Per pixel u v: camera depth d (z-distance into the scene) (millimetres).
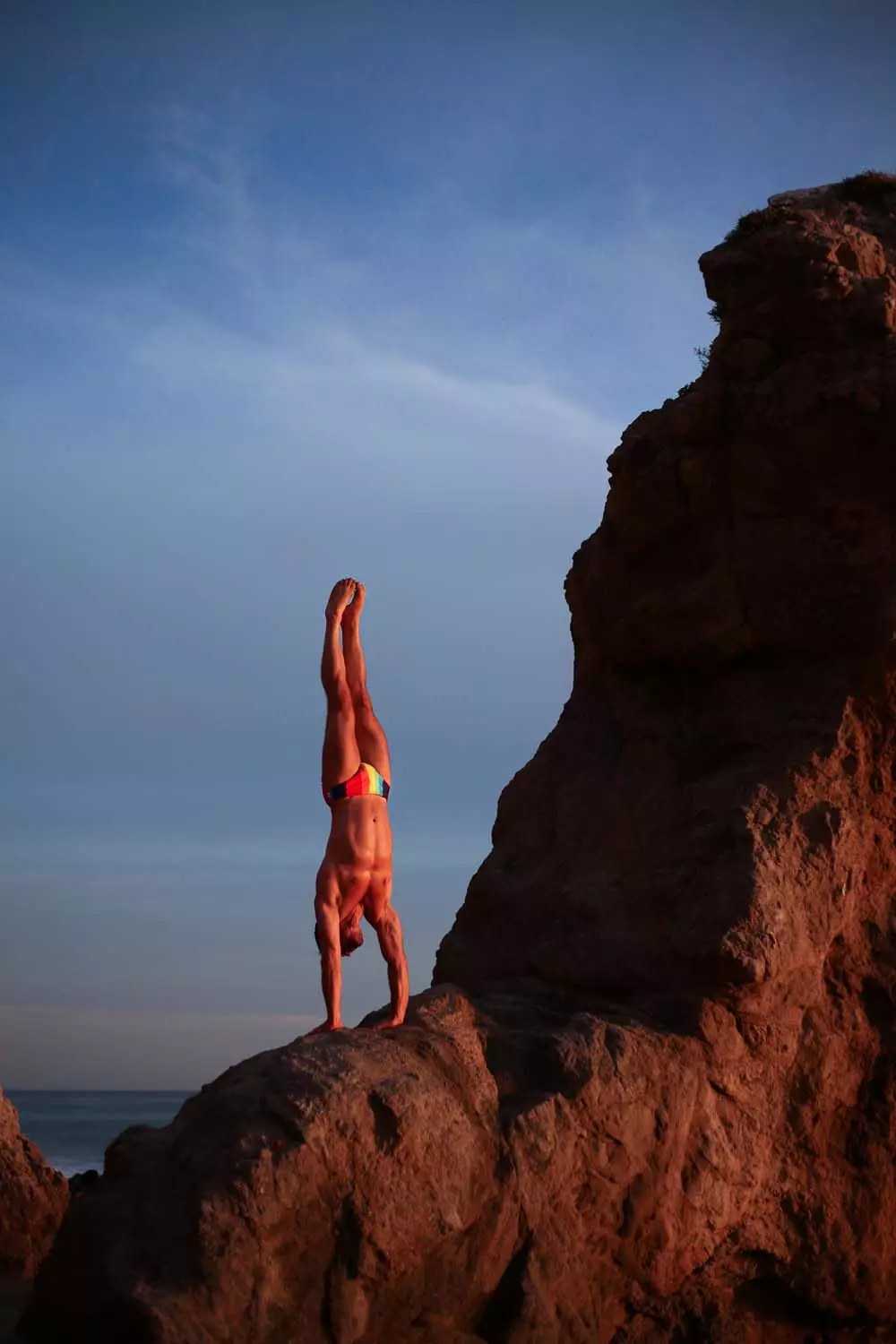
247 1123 12086
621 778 17516
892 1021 16000
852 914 15969
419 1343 12492
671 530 17703
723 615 17125
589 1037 13906
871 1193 15594
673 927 15141
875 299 16812
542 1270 13094
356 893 13891
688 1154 14320
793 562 16828
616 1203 13734
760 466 17078
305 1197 11742
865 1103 15820
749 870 14961
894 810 16500
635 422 18531
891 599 16188
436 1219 12320
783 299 17281
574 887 16344
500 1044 14023
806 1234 15203
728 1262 14883
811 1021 15609
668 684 17875
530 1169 13031
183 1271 11227
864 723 16406
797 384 16938
